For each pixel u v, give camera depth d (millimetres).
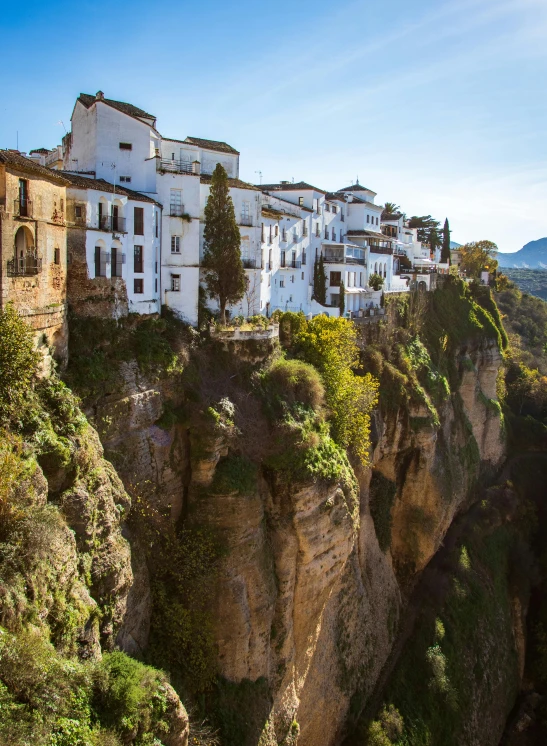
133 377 30875
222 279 40906
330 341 41781
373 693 42375
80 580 21672
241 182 46500
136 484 29547
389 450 50188
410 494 52656
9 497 17953
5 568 17156
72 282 29547
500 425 72938
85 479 23406
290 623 34094
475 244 112688
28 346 21156
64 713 16797
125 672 20344
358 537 42969
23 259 23734
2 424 20359
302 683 35281
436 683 44906
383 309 61844
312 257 59688
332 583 36562
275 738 32156
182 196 39125
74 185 28891
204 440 32188
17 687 15820
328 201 64750
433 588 52188
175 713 21562
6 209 21828
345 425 40531
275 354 39438
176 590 30281
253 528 32125
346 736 39344
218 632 30391
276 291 52781
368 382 43281
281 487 33781
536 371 86750
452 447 61375
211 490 31859
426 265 88625
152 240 35438
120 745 18234
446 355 67250
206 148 46250
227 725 29328
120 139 38062
